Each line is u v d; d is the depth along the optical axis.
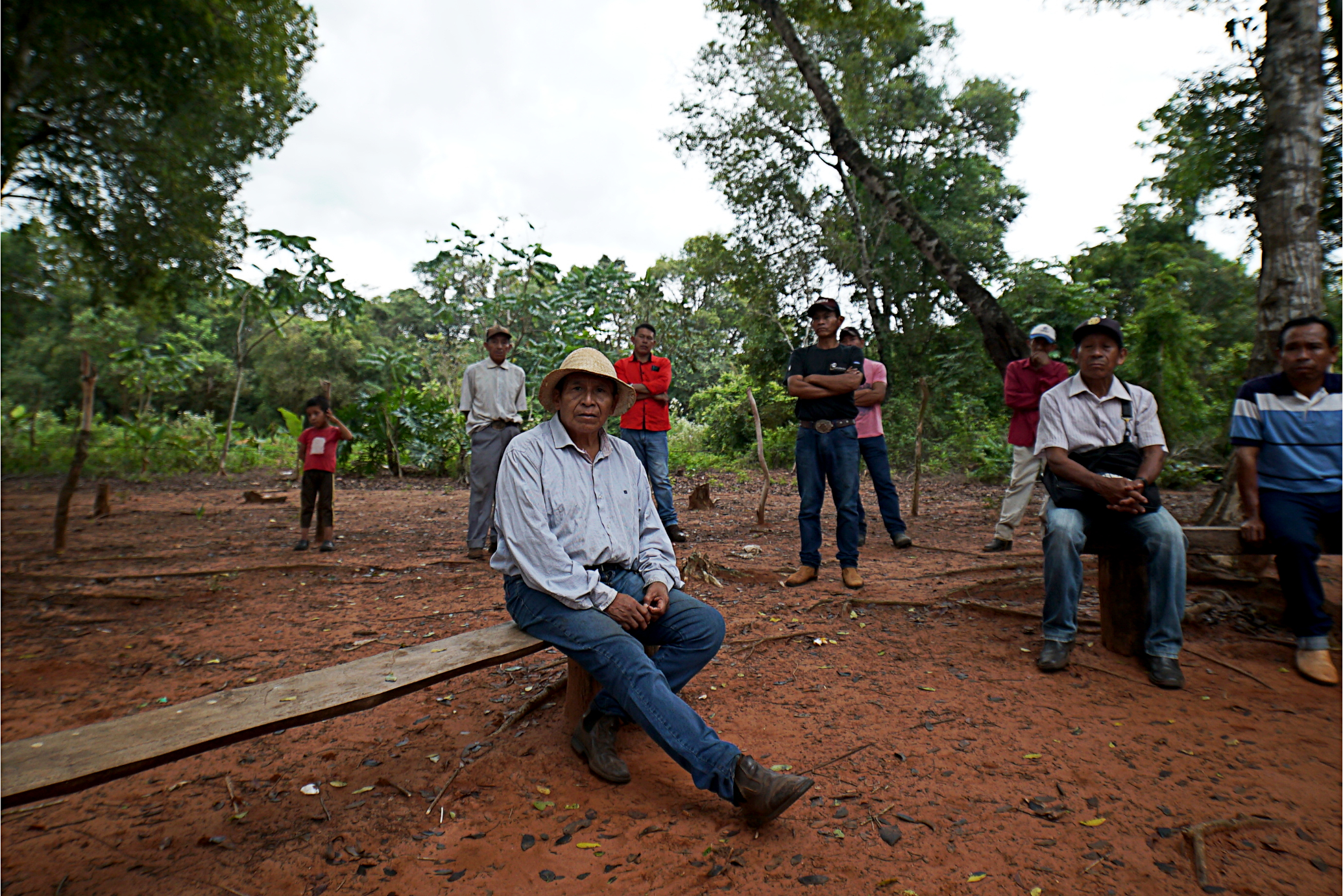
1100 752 2.65
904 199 7.02
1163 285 11.10
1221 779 2.46
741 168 19.50
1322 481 3.45
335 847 2.17
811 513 5.08
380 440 15.23
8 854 2.16
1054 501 3.63
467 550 6.95
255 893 1.96
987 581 4.80
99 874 2.05
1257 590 4.27
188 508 10.16
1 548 6.97
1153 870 1.98
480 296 14.98
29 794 1.68
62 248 16.20
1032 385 6.07
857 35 17.45
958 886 1.93
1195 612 4.06
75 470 6.61
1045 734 2.81
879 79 18.44
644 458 7.16
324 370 33.75
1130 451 3.48
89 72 11.62
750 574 5.34
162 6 10.38
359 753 2.80
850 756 2.65
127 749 1.87
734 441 19.64
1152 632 3.37
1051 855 2.05
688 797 2.43
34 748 1.88
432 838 2.21
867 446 6.52
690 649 2.72
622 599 2.59
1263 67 4.90
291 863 2.09
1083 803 2.32
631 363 7.10
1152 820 2.22
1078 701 3.12
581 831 2.23
